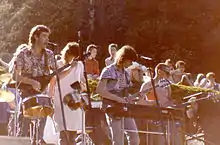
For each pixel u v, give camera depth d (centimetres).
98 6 3447
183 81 1769
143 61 1256
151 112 980
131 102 1043
